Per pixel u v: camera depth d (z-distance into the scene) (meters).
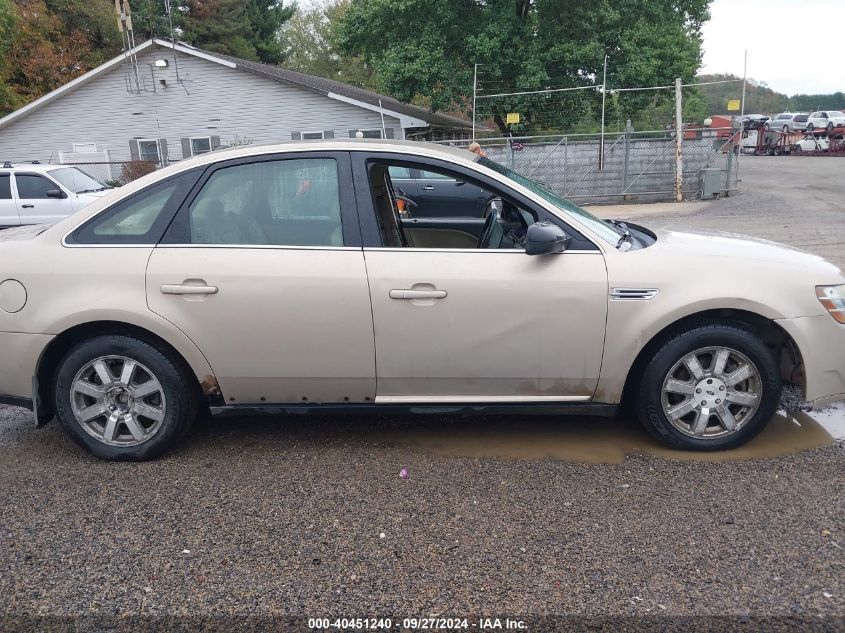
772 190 19.88
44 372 3.70
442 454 3.76
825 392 3.61
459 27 23.31
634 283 3.47
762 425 3.64
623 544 2.86
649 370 3.59
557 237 3.40
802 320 3.51
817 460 3.58
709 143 18.53
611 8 22.25
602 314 3.48
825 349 3.55
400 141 3.84
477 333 3.50
